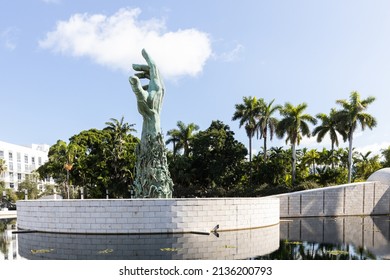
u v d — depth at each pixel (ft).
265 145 174.81
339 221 108.88
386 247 59.52
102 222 71.67
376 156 227.20
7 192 235.81
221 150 181.06
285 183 170.09
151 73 94.53
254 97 177.68
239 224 79.82
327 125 171.83
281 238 69.72
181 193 176.35
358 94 152.87
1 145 287.07
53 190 272.72
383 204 134.92
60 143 196.95
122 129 180.75
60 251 55.31
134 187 92.73
